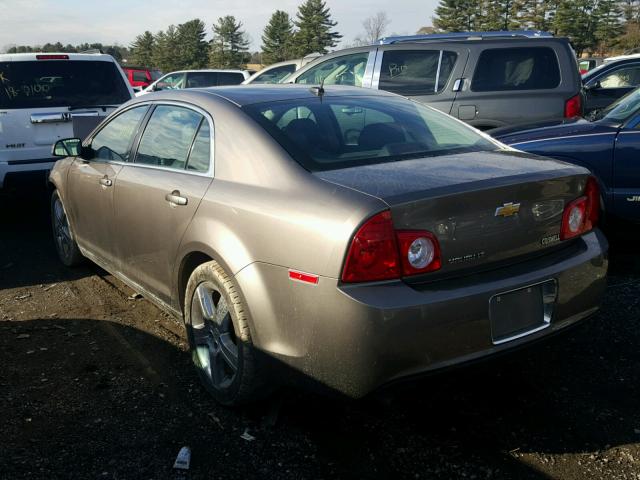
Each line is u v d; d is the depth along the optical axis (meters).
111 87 7.38
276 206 2.69
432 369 2.48
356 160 2.93
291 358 2.62
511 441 2.76
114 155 4.19
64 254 5.29
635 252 5.27
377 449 2.73
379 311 2.35
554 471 2.55
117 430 2.89
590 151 5.00
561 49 6.66
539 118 6.64
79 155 4.44
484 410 3.01
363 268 2.38
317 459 2.67
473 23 70.12
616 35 66.31
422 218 2.44
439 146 3.24
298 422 2.94
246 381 2.86
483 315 2.53
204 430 2.89
